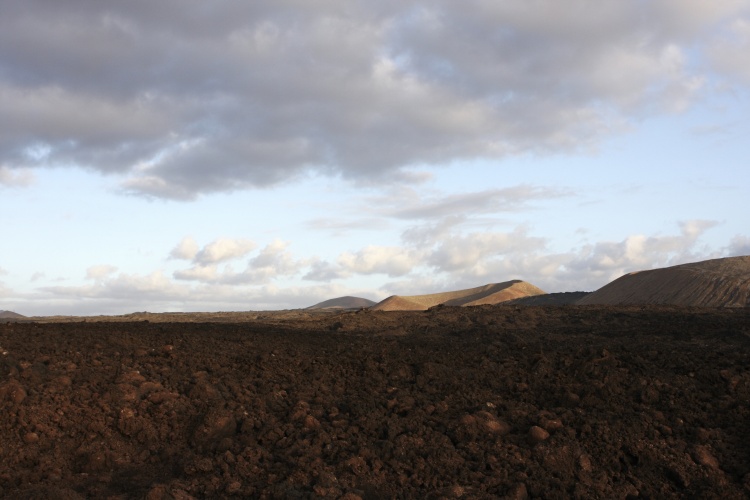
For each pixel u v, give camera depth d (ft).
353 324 87.15
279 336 65.51
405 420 41.14
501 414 42.47
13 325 62.49
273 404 44.21
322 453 37.55
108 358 49.70
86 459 36.96
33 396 40.45
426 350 58.65
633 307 91.20
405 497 33.65
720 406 41.50
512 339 70.13
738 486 33.63
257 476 35.29
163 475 35.99
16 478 34.37
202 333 64.44
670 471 35.09
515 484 33.68
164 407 41.24
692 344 61.82
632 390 44.16
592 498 33.32
